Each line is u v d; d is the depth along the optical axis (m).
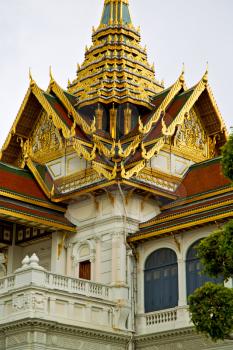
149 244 42.72
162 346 40.00
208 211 40.19
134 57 53.19
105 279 42.34
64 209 45.81
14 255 46.69
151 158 45.53
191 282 40.03
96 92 49.25
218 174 45.50
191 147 48.94
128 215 43.38
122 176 42.06
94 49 53.62
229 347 36.91
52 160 47.88
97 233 43.62
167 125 47.25
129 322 41.25
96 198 44.31
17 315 37.12
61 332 37.78
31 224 43.56
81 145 45.38
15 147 51.25
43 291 37.50
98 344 39.56
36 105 49.97
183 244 41.00
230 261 26.27
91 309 39.78
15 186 45.56
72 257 44.41
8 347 37.34
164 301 41.06
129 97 48.84
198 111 50.34
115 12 55.28
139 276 42.56
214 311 25.72
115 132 48.31
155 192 44.28
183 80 49.59
